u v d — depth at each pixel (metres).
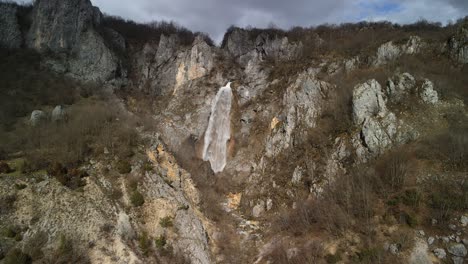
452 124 47.97
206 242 41.97
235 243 44.91
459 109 50.22
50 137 46.38
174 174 48.66
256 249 43.75
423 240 36.16
